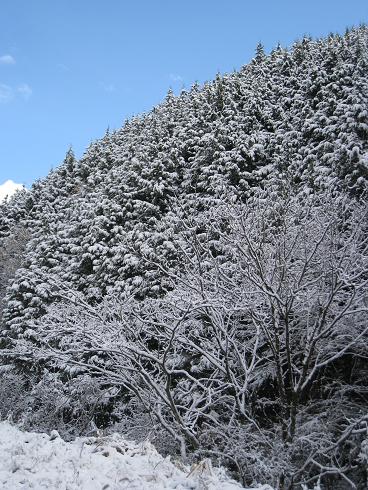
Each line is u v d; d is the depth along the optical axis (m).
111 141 45.16
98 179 37.03
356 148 18.25
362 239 11.85
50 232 34.28
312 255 9.49
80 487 5.18
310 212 11.44
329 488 9.36
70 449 6.55
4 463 5.90
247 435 8.99
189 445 10.02
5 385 19.45
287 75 34.41
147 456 6.62
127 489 5.17
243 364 10.22
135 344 10.70
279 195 14.88
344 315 9.73
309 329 10.16
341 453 9.20
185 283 10.79
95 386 13.73
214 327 10.59
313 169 20.72
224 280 10.64
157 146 27.28
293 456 9.34
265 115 28.05
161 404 10.62
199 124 29.30
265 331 10.04
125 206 25.39
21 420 15.29
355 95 20.14
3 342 26.23
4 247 43.94
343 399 10.34
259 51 45.06
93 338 10.30
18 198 56.12
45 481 5.32
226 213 11.38
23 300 27.77
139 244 21.25
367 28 34.31
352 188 17.70
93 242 25.25
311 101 26.53
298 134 25.09
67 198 42.12
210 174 23.92
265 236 10.61
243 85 30.91
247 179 23.66
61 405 14.53
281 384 9.85
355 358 11.41
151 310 11.84
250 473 8.33
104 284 22.47
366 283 9.64
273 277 10.20
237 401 9.76
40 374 20.66
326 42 34.47
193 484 5.33
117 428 12.16
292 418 9.23
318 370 11.00
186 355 13.08
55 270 28.12
